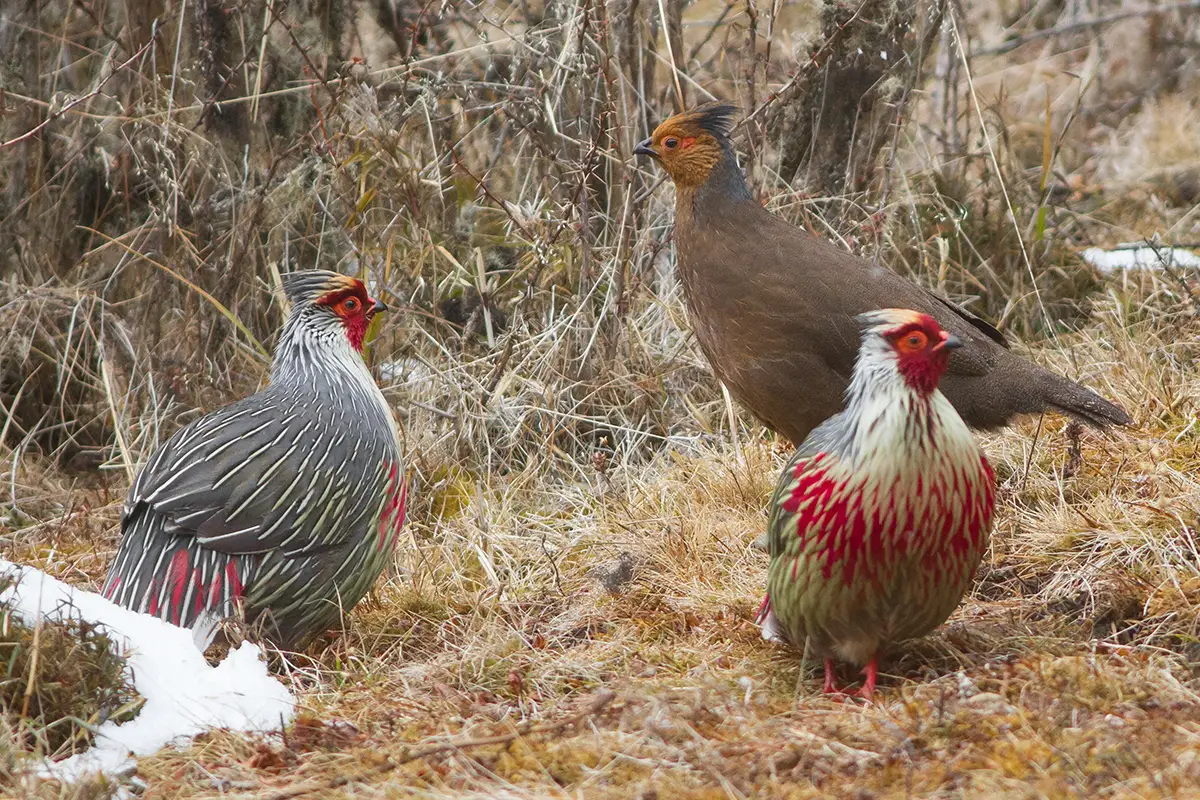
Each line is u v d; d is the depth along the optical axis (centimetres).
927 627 754
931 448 699
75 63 1285
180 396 1219
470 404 1197
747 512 1028
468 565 1008
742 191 1027
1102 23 1866
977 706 677
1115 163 1670
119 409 1210
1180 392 1080
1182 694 688
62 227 1295
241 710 723
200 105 1229
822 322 972
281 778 654
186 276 1229
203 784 652
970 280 1309
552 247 1242
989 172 1405
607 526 1030
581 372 1208
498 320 1271
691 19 1845
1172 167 1617
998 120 1619
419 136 1290
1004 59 1989
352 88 1245
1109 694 686
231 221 1260
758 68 1395
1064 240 1392
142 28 1268
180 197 1231
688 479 1095
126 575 824
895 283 988
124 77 1279
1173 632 785
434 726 706
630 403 1200
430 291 1271
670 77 1438
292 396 875
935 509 704
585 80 1280
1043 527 927
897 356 700
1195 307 1210
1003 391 973
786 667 798
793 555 740
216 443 836
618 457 1169
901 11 1285
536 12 1423
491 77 1382
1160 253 1348
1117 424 957
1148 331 1190
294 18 1286
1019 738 633
